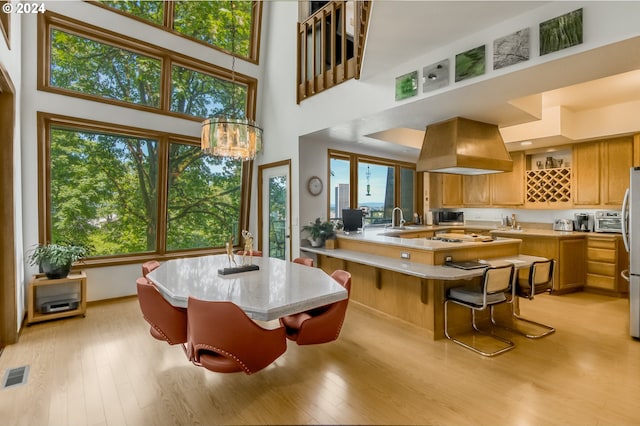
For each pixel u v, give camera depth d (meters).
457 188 6.59
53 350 2.82
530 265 3.09
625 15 1.96
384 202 6.44
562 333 3.22
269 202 5.46
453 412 1.98
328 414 1.96
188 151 4.88
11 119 2.92
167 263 3.10
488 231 5.80
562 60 2.25
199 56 4.72
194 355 1.85
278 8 5.14
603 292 4.68
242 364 1.77
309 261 3.24
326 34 4.69
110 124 4.06
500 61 2.52
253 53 5.40
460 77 2.77
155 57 4.40
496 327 3.42
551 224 5.58
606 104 4.47
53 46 3.70
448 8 2.34
